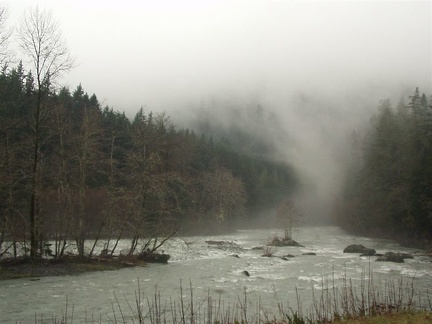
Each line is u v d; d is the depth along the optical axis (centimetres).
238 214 9819
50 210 3528
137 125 5575
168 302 1928
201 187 8450
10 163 2900
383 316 1262
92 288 2288
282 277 2752
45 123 3378
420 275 2759
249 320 1530
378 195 7100
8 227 3055
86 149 3366
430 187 5366
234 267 3300
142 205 3612
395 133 7181
